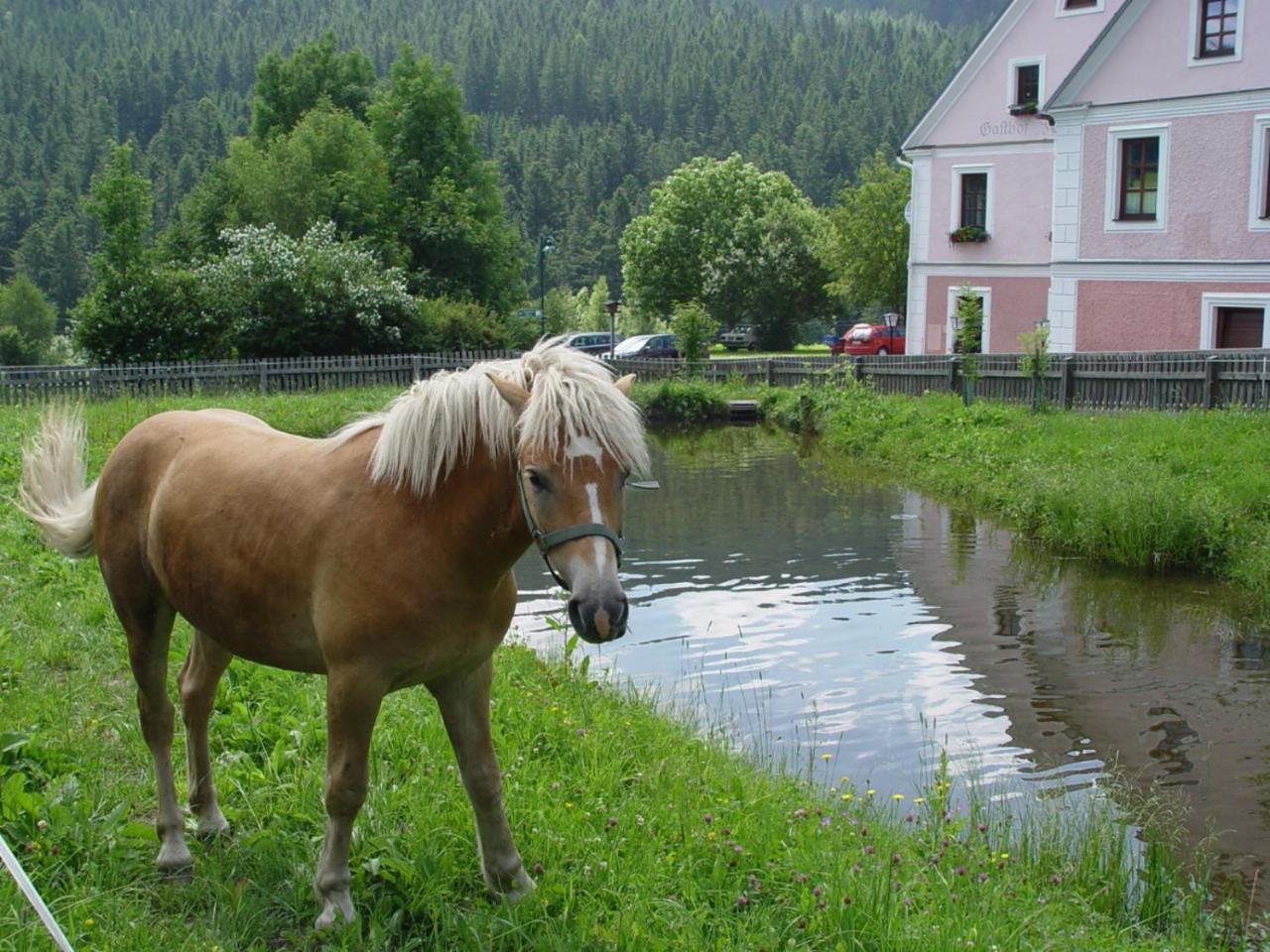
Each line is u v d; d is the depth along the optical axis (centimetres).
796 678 969
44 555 971
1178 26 2819
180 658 730
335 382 3372
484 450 397
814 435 2805
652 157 15550
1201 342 2869
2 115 15062
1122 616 1181
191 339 3544
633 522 1703
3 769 517
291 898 442
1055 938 491
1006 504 1745
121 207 3547
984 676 984
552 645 1030
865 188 5534
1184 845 672
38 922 402
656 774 606
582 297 9312
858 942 432
